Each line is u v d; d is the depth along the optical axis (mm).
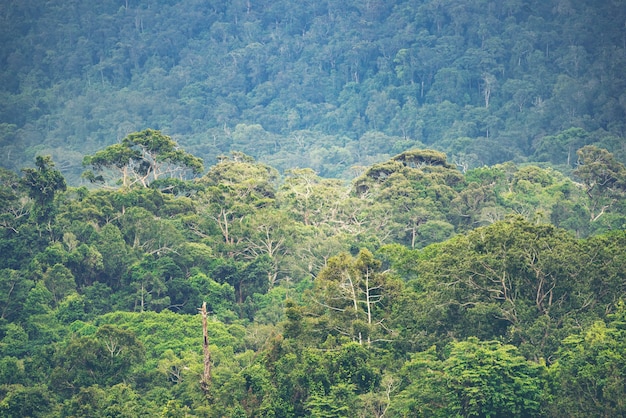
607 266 132125
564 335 125062
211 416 124125
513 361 118688
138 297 195125
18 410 142000
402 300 138000
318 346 134625
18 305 192750
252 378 128000
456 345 121875
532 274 132000
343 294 141375
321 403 122188
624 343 117688
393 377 126375
